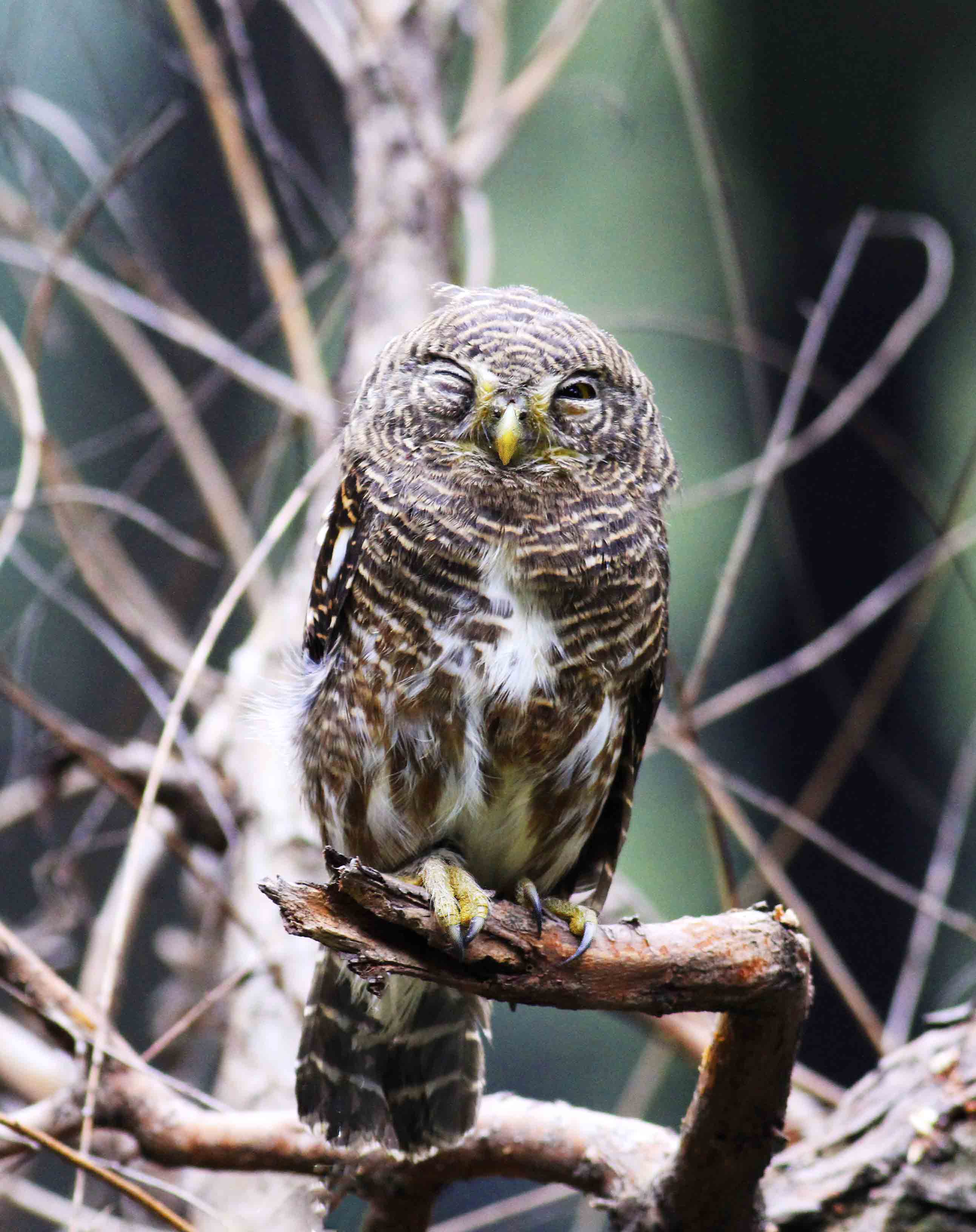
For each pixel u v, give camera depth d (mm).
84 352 14680
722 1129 5766
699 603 15180
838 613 14656
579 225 15797
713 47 15062
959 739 14375
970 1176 6527
